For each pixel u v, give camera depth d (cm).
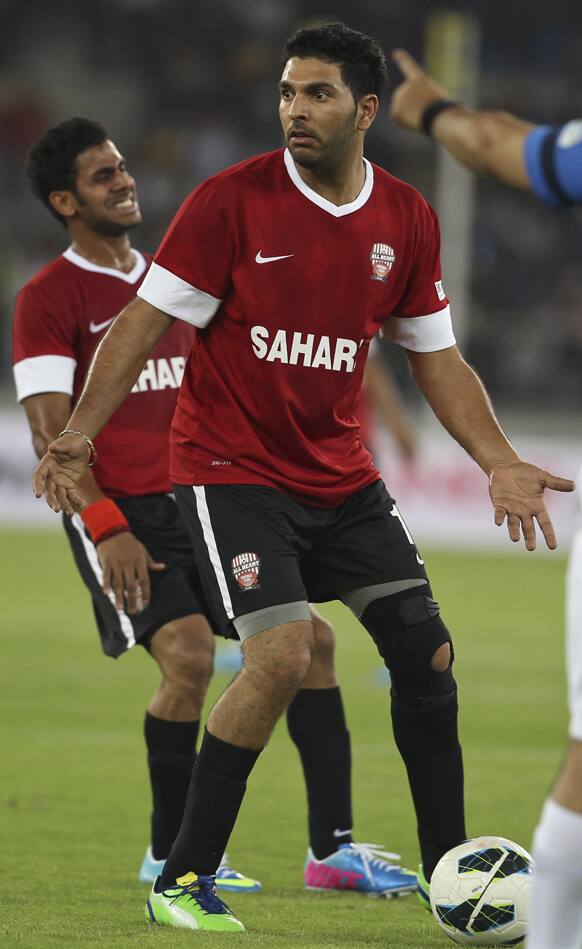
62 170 1856
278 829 2066
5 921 1395
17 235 9262
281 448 1423
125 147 9962
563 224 9650
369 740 2795
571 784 982
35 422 1789
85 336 1841
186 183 9700
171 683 1691
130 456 1820
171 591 1741
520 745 2750
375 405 3378
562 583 5612
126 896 1584
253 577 1367
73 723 2898
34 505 6762
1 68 10412
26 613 4422
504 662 3788
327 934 1381
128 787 2323
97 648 3866
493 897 1321
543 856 988
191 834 1372
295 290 1383
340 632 4416
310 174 1386
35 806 2161
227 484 1408
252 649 1353
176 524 1802
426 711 1440
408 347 1508
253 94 10188
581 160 1170
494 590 5316
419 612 1414
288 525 1405
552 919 990
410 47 10038
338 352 1414
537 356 8906
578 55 10388
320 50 1348
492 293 9388
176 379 1852
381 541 1438
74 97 10250
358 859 1691
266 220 1377
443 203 6681
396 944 1325
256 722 1351
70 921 1398
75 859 1811
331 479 1430
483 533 6694
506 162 1230
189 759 1688
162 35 10412
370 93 1374
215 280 1388
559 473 6656
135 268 1894
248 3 10400
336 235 1389
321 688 1727
